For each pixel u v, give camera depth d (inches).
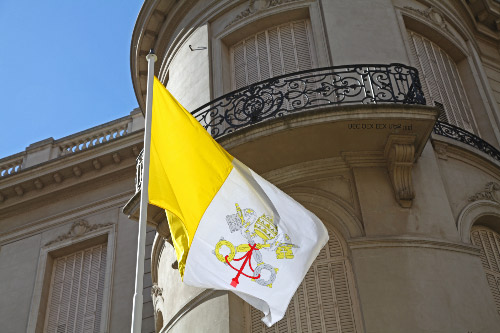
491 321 383.2
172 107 362.3
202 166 348.8
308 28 550.0
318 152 441.4
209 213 337.4
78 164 743.1
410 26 566.6
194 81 555.8
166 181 339.6
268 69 539.8
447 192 445.7
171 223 346.0
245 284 322.0
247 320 417.1
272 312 317.7
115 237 683.4
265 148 434.3
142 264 302.4
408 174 428.8
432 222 417.7
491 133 550.0
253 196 346.9
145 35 645.9
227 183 348.2
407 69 494.0
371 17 533.6
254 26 562.9
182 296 455.2
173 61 607.8
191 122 358.6
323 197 434.6
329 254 423.2
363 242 403.5
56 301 672.4
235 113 461.4
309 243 339.6
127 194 716.7
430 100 535.8
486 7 660.1
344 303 401.4
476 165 479.8
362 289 386.0
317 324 400.2
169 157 347.3
